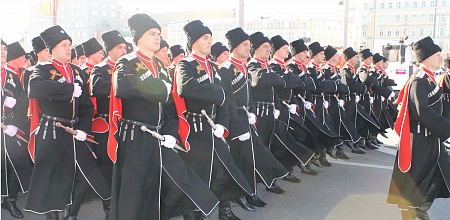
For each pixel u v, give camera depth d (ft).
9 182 16.20
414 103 14.38
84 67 18.58
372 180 20.98
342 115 24.72
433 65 14.80
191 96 13.53
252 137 16.63
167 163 12.63
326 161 23.59
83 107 15.35
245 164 16.05
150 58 13.25
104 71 16.58
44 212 13.96
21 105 17.17
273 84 17.95
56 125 14.24
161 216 13.16
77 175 14.83
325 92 23.52
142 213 12.51
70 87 14.03
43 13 22.54
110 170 16.88
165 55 18.93
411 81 14.71
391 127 29.01
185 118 14.14
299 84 20.18
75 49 20.44
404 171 14.53
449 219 16.25
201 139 14.38
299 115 21.81
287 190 19.36
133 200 12.34
